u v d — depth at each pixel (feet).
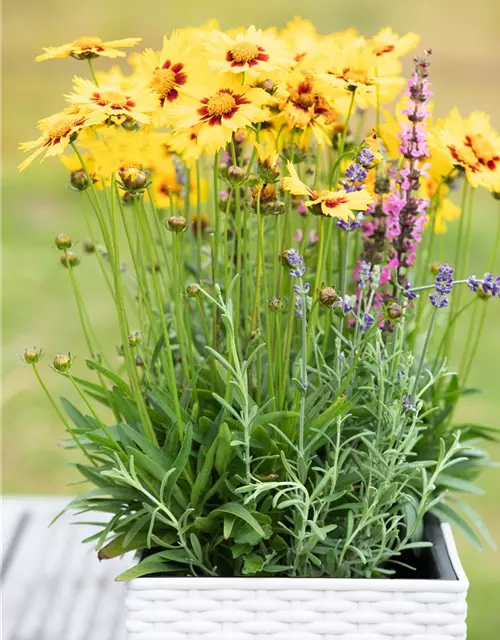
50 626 5.15
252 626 3.95
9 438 10.46
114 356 11.73
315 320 4.44
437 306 4.04
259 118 3.93
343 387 4.08
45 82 25.07
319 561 4.09
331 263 4.66
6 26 29.37
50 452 10.31
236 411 4.33
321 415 4.08
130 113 3.83
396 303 3.97
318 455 4.51
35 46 28.04
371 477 4.15
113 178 4.16
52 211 16.39
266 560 4.15
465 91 22.75
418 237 4.43
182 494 4.22
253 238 5.53
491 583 8.45
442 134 4.40
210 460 4.06
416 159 4.49
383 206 4.73
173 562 4.27
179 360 4.89
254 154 4.19
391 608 3.91
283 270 4.62
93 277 14.14
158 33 29.48
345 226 4.07
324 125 4.29
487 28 29.19
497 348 11.98
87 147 4.38
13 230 15.46
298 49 4.68
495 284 3.89
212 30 4.31
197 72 4.13
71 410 4.70
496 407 10.84
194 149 4.09
